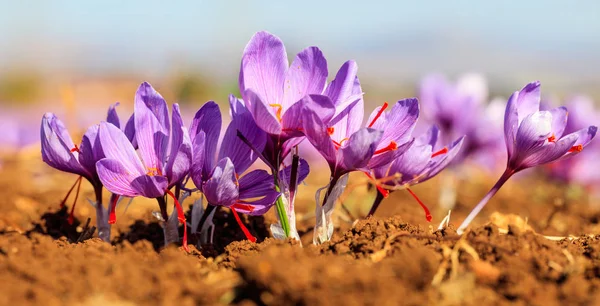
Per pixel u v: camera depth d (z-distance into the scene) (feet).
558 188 5.14
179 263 3.42
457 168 4.60
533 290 3.37
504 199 4.80
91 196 4.53
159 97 3.57
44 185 4.98
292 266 3.35
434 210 4.57
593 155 5.09
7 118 9.97
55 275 3.37
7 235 3.59
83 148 3.63
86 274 3.39
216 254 3.60
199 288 3.35
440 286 3.39
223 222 3.80
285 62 3.55
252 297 3.35
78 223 3.94
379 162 3.58
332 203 3.59
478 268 3.41
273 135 3.55
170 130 3.57
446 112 4.48
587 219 4.34
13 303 3.30
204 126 3.59
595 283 3.42
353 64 3.53
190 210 3.79
